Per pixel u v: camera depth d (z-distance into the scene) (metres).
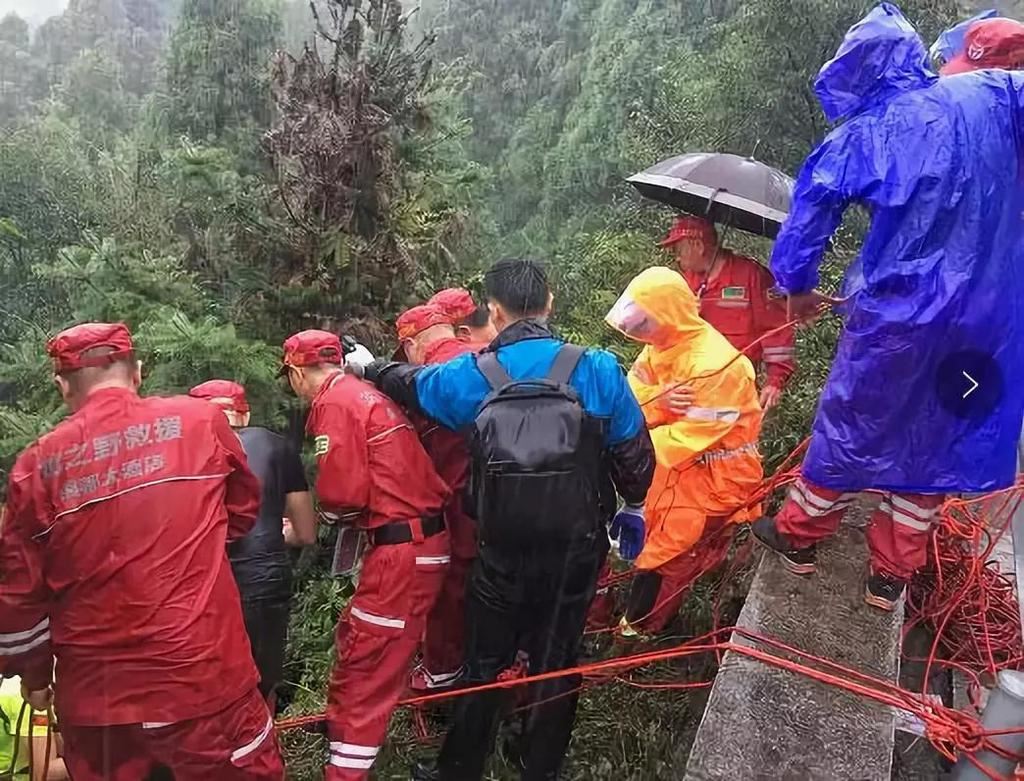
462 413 2.64
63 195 14.72
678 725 3.34
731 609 3.69
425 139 7.42
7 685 2.83
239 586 3.01
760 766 2.39
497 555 2.53
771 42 8.45
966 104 2.50
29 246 13.86
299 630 4.91
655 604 3.54
